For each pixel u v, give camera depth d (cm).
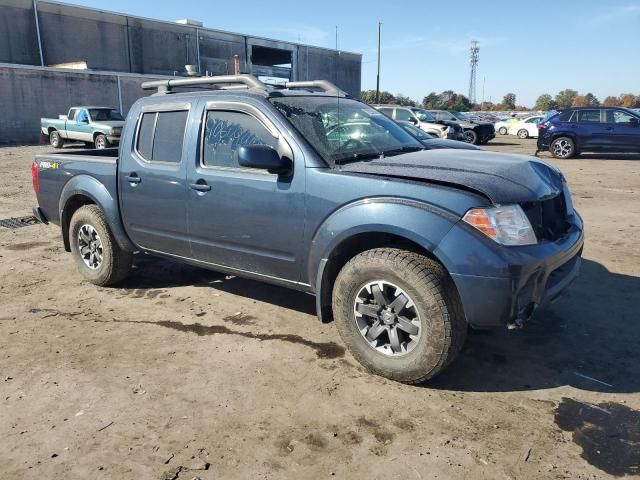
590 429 297
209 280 555
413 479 260
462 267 306
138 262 621
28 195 1102
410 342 338
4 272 586
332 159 371
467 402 325
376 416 312
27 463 274
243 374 361
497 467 268
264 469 269
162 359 384
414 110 2166
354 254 370
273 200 380
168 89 492
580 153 1775
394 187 332
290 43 5109
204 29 4512
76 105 3091
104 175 498
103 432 299
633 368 362
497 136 3347
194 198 427
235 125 408
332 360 379
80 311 476
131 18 4050
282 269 392
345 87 5844
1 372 367
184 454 280
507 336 412
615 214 838
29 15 3547
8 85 2809
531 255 313
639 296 486
